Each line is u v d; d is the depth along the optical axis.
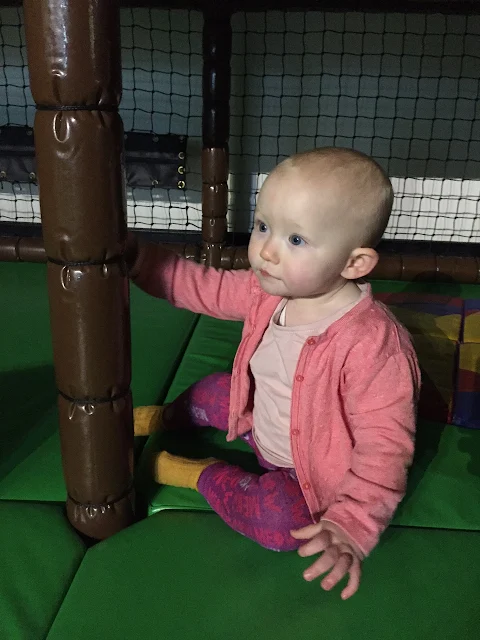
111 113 0.56
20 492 0.83
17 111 2.12
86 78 0.54
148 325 1.44
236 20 2.01
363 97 2.07
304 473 0.73
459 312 1.43
